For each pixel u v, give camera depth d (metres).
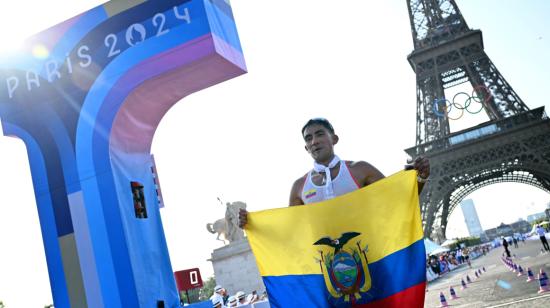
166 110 10.45
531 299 19.00
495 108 89.75
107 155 9.30
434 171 85.69
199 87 10.15
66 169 9.52
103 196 9.23
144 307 9.02
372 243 6.94
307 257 7.23
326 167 7.27
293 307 7.25
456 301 24.56
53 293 9.29
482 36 93.12
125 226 9.15
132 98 9.50
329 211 7.15
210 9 9.43
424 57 94.62
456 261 87.31
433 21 97.38
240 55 10.22
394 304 6.78
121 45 9.51
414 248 6.83
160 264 10.02
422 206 84.19
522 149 82.75
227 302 25.73
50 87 9.80
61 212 9.44
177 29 9.21
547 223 119.19
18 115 9.91
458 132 86.25
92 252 9.16
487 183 116.75
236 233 46.94
